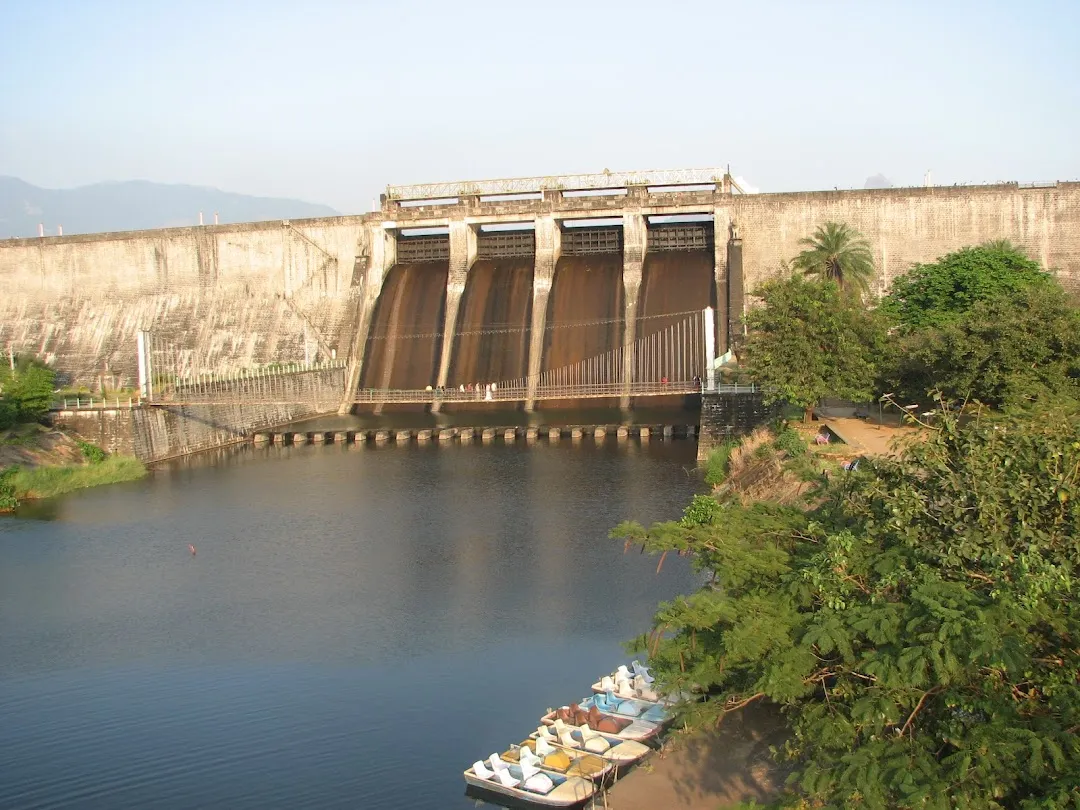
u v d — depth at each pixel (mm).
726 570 31594
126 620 50406
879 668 25844
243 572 57906
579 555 58250
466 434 102938
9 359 114438
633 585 52469
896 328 86500
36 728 38688
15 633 49000
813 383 74688
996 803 23406
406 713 38938
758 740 33562
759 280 107562
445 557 59281
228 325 128375
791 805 27109
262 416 111688
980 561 27453
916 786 23516
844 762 25000
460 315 115375
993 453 28188
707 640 31094
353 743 36719
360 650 45375
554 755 33906
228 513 73000
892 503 28812
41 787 34219
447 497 75562
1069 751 23141
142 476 89312
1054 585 25469
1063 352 64062
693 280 109375
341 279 124188
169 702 40688
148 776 34781
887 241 105000
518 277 116250
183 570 58656
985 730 23906
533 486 78062
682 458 87062
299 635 47562
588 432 101125
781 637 28734
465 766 34938
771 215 108000
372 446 102562
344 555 60688
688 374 104125
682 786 31516
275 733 37656
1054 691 24844
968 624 24500
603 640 45281
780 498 58250
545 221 114188
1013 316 65562
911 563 28328
